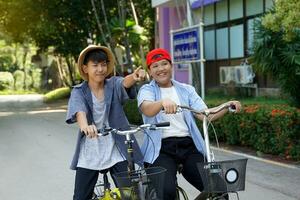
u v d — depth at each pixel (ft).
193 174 15.62
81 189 15.76
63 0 84.28
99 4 82.53
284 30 29.91
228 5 58.90
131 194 13.03
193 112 14.98
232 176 12.76
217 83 62.03
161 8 74.74
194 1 62.75
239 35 56.80
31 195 25.55
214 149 34.83
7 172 31.14
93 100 15.64
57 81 156.76
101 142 15.62
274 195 23.21
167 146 15.72
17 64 178.50
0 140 45.78
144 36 75.56
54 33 87.04
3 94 155.53
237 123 34.32
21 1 82.99
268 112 30.89
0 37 148.25
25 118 68.69
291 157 29.63
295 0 28.09
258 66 33.01
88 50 15.52
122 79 15.80
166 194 14.87
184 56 47.62
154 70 16.07
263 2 51.57
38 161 34.35
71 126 55.83
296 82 32.45
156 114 14.90
